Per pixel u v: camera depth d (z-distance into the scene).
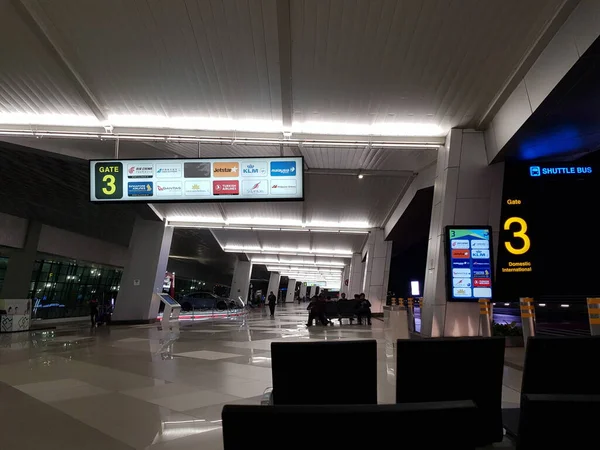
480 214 11.44
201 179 10.73
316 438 1.24
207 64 8.61
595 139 10.05
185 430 4.50
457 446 1.23
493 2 6.96
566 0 6.78
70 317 30.95
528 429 1.45
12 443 4.14
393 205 20.73
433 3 6.99
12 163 13.95
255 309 43.88
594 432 1.41
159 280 22.31
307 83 9.20
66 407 5.43
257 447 1.26
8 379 7.29
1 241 21.19
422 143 11.85
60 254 25.48
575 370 2.86
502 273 12.60
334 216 23.09
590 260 21.20
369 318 19.58
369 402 2.90
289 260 43.38
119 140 11.99
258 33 7.68
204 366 8.41
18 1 6.95
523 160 11.41
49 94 9.81
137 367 8.36
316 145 11.90
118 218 22.20
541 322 18.66
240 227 24.14
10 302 18.75
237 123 11.07
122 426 4.64
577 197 19.88
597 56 6.87
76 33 7.77
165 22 7.49
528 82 8.70
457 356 2.90
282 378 2.94
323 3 6.98
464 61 8.43
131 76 9.05
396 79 9.02
